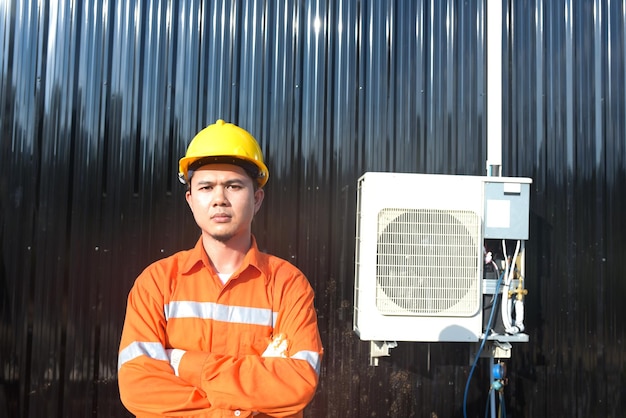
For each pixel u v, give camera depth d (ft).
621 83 9.28
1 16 8.45
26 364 8.25
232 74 8.71
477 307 7.48
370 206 7.40
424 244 7.45
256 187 5.54
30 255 8.31
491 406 8.09
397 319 7.41
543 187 9.07
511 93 9.08
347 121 8.82
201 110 8.64
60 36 8.50
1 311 8.23
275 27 8.80
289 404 4.59
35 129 8.41
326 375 8.67
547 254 9.05
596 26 9.29
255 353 4.99
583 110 9.20
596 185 9.15
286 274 5.31
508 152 9.04
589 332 9.05
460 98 8.98
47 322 8.30
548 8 9.21
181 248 8.52
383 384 8.76
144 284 5.12
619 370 9.08
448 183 7.50
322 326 8.69
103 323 8.38
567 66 9.20
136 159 8.52
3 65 8.41
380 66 8.91
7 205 8.31
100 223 8.43
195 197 5.17
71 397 8.30
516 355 8.97
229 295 5.12
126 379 4.66
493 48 8.59
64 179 8.41
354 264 8.74
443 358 8.87
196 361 4.69
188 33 8.68
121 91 8.54
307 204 8.73
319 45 8.85
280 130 8.73
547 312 9.01
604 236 9.13
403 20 8.98
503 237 7.61
